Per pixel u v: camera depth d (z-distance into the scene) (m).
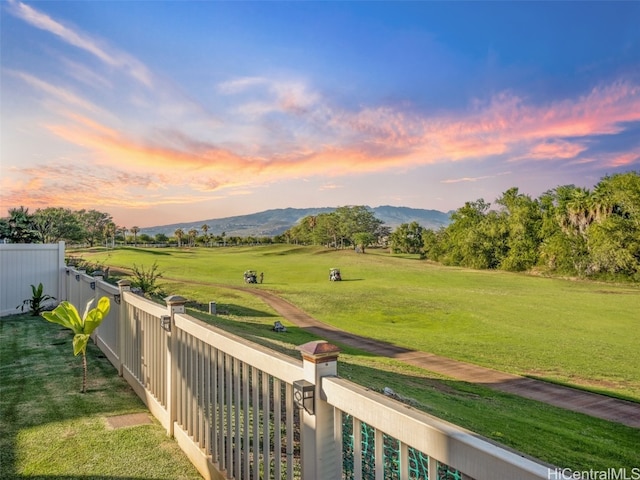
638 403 10.82
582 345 18.78
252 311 22.66
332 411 1.58
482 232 59.34
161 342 3.65
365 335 19.12
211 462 2.59
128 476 2.76
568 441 7.18
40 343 6.77
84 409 3.95
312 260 65.19
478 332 21.67
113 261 48.59
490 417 7.97
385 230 118.06
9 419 3.70
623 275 43.19
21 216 14.53
